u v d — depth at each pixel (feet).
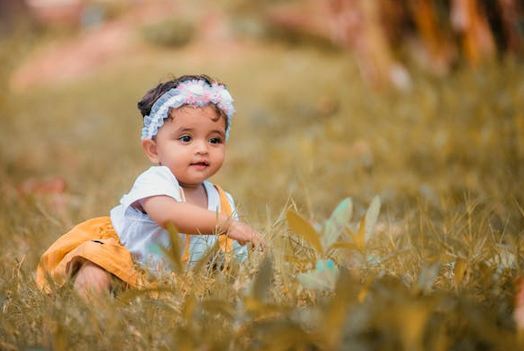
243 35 59.36
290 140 23.68
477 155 17.10
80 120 36.19
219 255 8.56
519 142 16.72
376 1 25.57
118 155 26.68
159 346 6.58
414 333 5.37
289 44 58.90
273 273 7.52
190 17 62.59
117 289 8.67
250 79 43.96
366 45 25.94
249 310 6.47
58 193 16.11
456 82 22.20
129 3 69.72
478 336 6.07
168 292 7.72
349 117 23.34
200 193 9.49
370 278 6.68
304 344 5.97
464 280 7.70
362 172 17.38
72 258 8.70
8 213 13.52
